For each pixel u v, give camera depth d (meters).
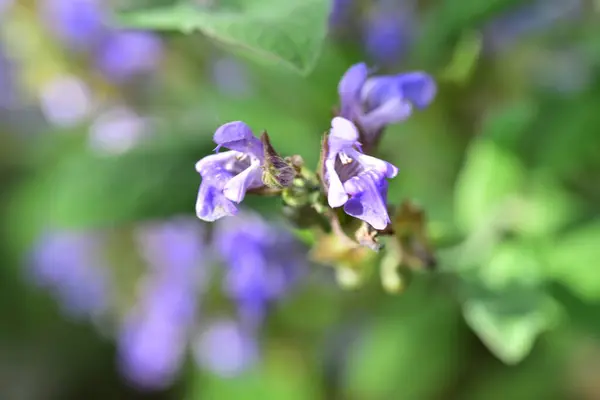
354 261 0.20
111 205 0.22
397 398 0.28
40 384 0.39
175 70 0.26
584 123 0.24
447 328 0.28
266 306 0.25
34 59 0.27
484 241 0.24
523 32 0.26
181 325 0.27
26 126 0.34
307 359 0.29
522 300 0.22
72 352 0.40
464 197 0.24
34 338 0.39
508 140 0.24
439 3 0.25
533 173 0.24
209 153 0.23
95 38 0.26
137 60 0.26
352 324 0.28
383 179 0.17
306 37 0.17
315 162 0.24
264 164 0.17
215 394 0.31
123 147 0.23
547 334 0.28
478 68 0.25
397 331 0.28
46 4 0.26
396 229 0.19
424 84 0.19
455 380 0.28
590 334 0.24
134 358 0.28
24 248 0.35
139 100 0.26
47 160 0.31
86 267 0.29
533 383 0.29
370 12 0.25
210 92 0.26
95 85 0.26
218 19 0.18
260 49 0.17
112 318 0.35
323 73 0.24
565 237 0.24
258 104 0.25
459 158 0.26
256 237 0.24
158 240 0.27
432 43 0.24
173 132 0.23
